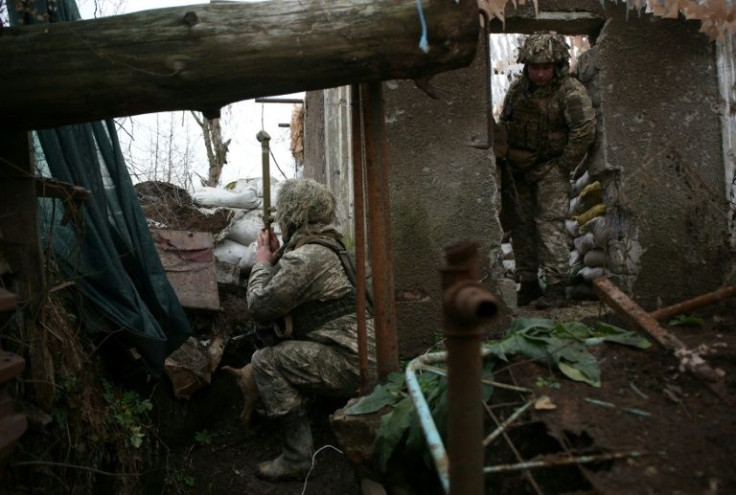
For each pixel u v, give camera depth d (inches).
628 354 83.7
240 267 179.9
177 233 166.1
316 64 88.7
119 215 129.6
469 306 46.1
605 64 136.9
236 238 187.3
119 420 118.3
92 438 107.0
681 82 138.2
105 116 90.2
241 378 136.3
